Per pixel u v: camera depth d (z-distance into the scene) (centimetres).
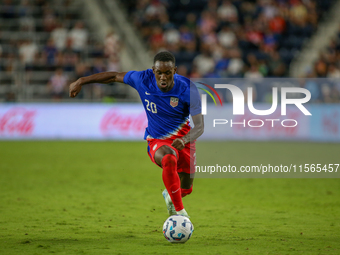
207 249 1747
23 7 8744
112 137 7119
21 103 7056
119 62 8138
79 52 8125
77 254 1661
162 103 2091
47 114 7088
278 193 3291
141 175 4097
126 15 9356
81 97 7456
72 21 8781
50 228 2136
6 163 4741
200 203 2897
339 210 2650
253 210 2656
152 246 1795
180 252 1697
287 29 9331
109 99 7388
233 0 9494
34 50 7912
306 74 8231
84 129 7131
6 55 7994
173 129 2148
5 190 3284
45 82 7906
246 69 8456
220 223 2288
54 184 3578
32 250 1714
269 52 8788
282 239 1922
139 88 2138
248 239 1923
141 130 7131
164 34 8800
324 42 9262
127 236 1983
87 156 5341
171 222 1822
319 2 9981
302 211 2620
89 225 2216
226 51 8319
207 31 8856
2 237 1939
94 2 9100
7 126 7019
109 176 4022
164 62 1942
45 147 6156
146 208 2698
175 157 2000
